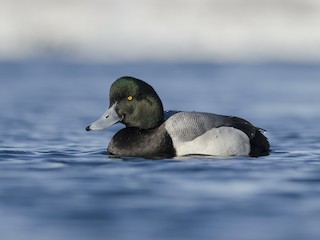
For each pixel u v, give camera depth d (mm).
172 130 11484
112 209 7773
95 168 10406
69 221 7270
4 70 42125
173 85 32969
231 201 8156
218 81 35062
